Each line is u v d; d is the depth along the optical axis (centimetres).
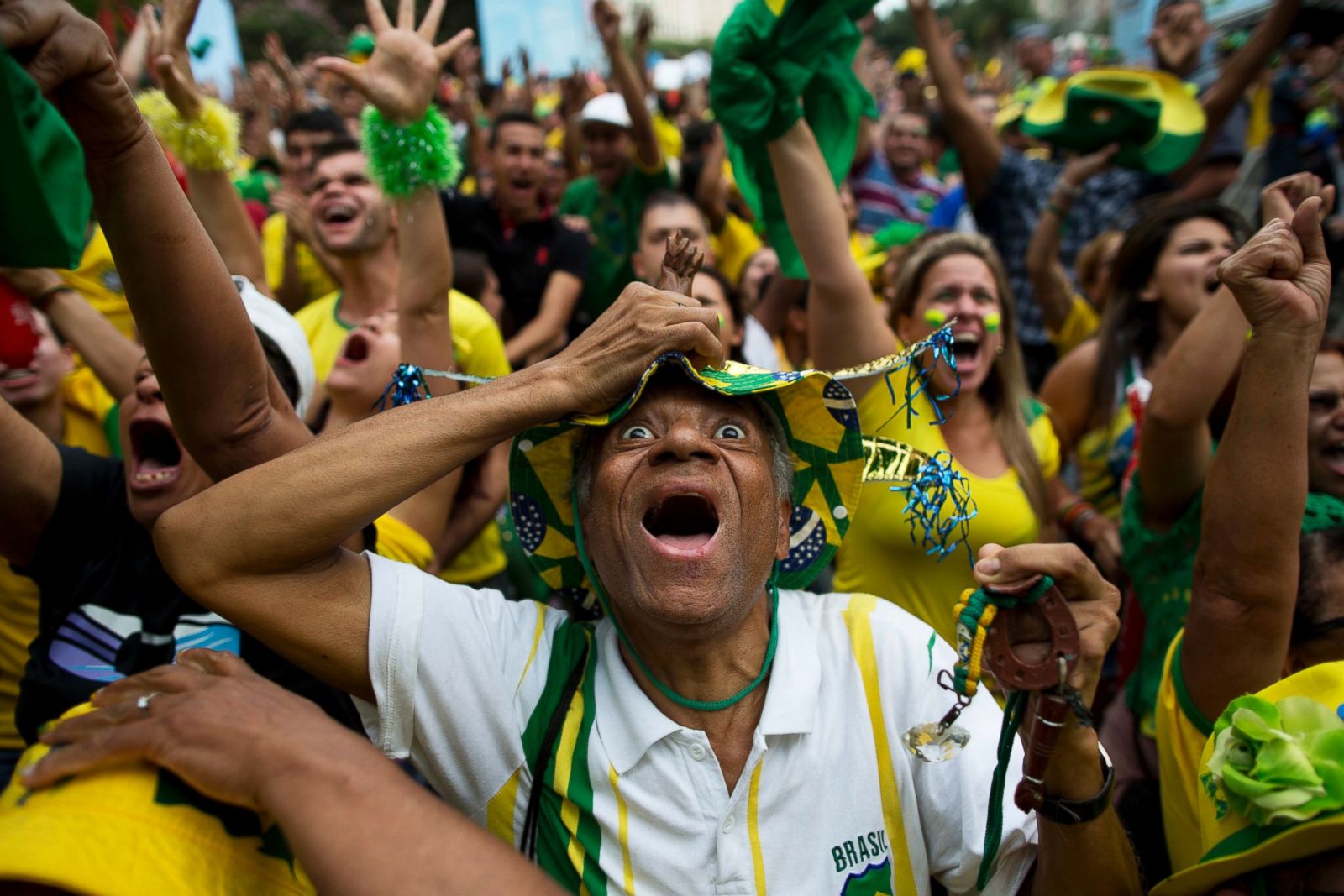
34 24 111
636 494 145
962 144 493
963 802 148
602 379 143
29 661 185
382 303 342
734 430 151
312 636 144
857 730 152
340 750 105
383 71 221
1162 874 231
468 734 151
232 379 154
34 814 103
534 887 94
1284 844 126
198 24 695
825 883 145
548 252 473
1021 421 288
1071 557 126
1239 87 459
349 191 329
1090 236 501
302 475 138
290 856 114
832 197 238
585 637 161
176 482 186
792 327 443
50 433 273
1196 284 317
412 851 96
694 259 154
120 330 356
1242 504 157
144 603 183
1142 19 841
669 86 891
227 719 109
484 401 143
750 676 153
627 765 147
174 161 361
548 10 905
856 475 165
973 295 291
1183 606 232
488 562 327
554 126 930
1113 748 252
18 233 104
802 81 228
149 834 103
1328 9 598
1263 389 154
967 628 130
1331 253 374
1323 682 141
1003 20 2219
